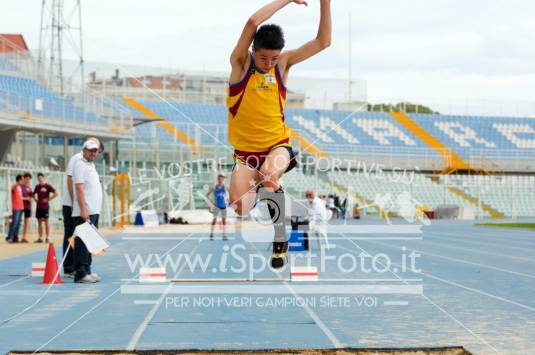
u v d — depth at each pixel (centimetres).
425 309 828
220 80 5253
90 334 661
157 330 684
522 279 1175
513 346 602
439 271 1313
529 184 5278
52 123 2892
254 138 593
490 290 1019
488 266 1431
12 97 2625
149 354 561
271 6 566
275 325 714
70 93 3428
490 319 755
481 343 616
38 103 2806
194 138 4047
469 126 5750
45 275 1093
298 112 5531
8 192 2445
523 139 5728
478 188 4925
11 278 1167
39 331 678
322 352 573
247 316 773
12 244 2073
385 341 626
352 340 631
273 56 571
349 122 5559
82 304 864
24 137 3153
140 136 3638
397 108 6112
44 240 2214
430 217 4988
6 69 3183
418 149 5353
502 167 5538
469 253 1819
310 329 692
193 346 600
